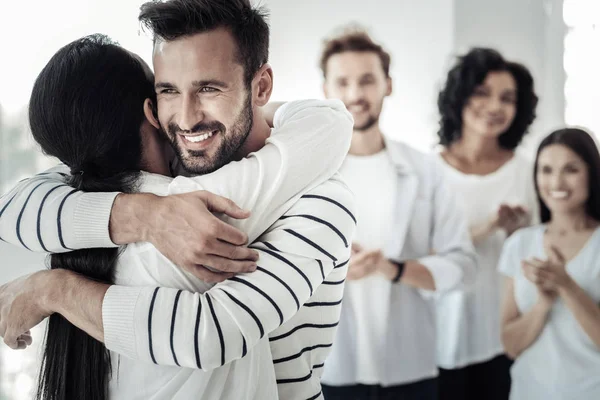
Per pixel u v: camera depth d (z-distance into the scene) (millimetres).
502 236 2230
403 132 2281
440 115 2250
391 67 2277
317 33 2326
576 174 2135
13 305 858
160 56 854
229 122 869
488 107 2207
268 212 843
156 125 927
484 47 2227
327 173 892
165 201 799
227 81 853
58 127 880
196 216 774
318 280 855
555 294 2162
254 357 844
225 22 848
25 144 2236
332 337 978
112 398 885
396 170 2240
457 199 2240
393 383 2227
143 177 896
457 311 2227
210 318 767
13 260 1650
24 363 2201
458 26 2232
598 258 2117
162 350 771
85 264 875
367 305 2217
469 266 2223
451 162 2246
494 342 2238
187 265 788
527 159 2240
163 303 781
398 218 2230
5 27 2223
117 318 788
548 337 2168
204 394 838
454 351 2240
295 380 930
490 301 2234
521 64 2223
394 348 2227
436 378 2256
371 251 2207
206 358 761
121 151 896
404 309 2225
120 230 814
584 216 2145
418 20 2256
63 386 895
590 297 2129
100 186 879
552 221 2182
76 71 879
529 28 2234
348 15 2303
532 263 2186
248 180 833
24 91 2252
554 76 2256
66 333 894
